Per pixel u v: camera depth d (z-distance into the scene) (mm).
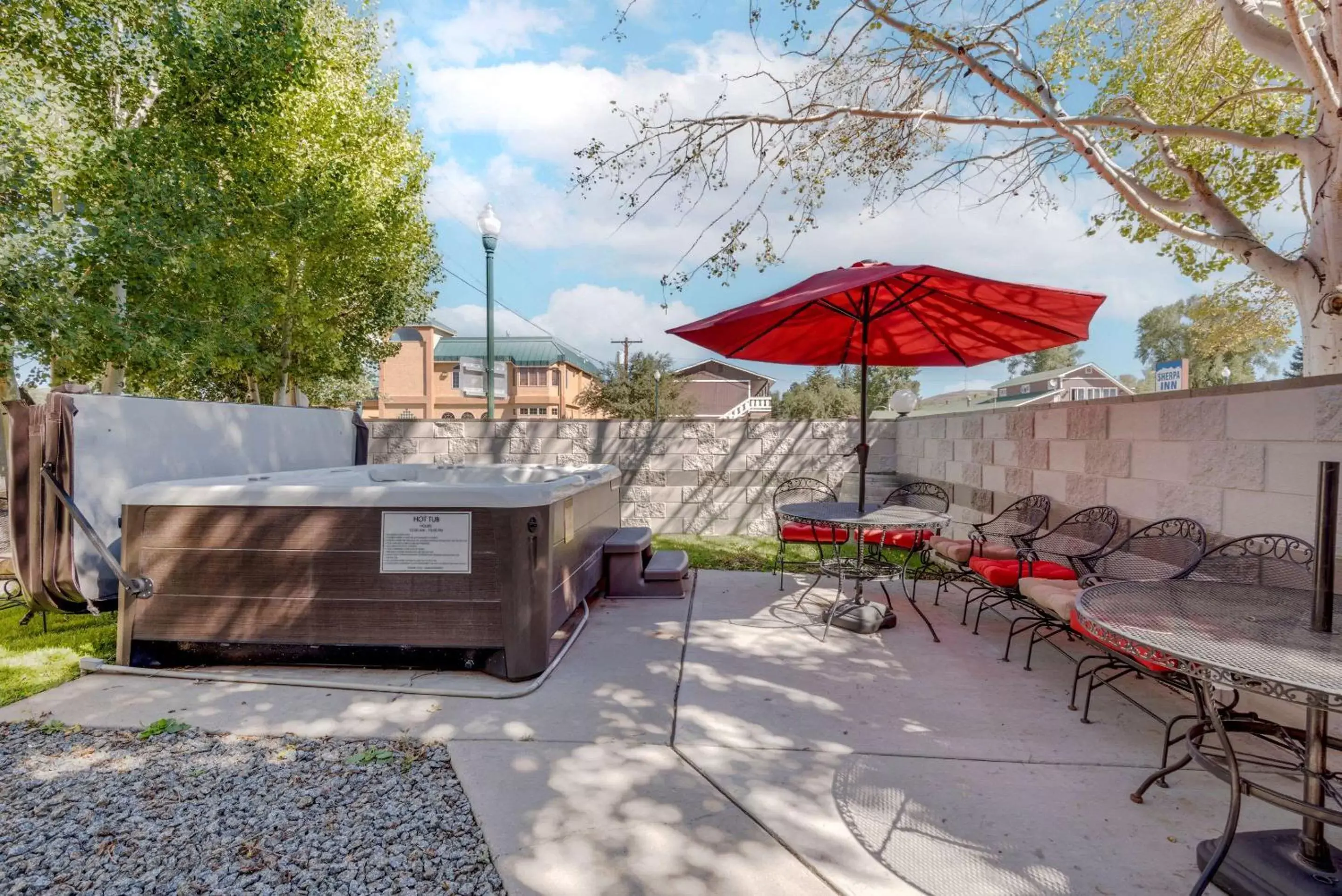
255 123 7574
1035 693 2941
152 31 6621
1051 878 1675
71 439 3420
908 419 7281
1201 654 1413
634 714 2709
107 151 6168
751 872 1712
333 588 3127
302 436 5465
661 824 1925
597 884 1662
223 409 4539
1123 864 1732
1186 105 5691
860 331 4617
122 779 2199
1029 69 4539
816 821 1933
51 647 3537
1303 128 5543
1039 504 4469
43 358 6371
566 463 7797
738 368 39438
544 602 3096
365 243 9508
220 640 3180
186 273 6867
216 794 2105
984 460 5434
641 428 7754
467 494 3053
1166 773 2023
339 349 11930
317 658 3170
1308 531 2549
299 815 1990
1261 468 2762
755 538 7508
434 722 2635
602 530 4645
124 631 3195
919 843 1824
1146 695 2914
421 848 1828
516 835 1866
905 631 3875
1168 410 3344
